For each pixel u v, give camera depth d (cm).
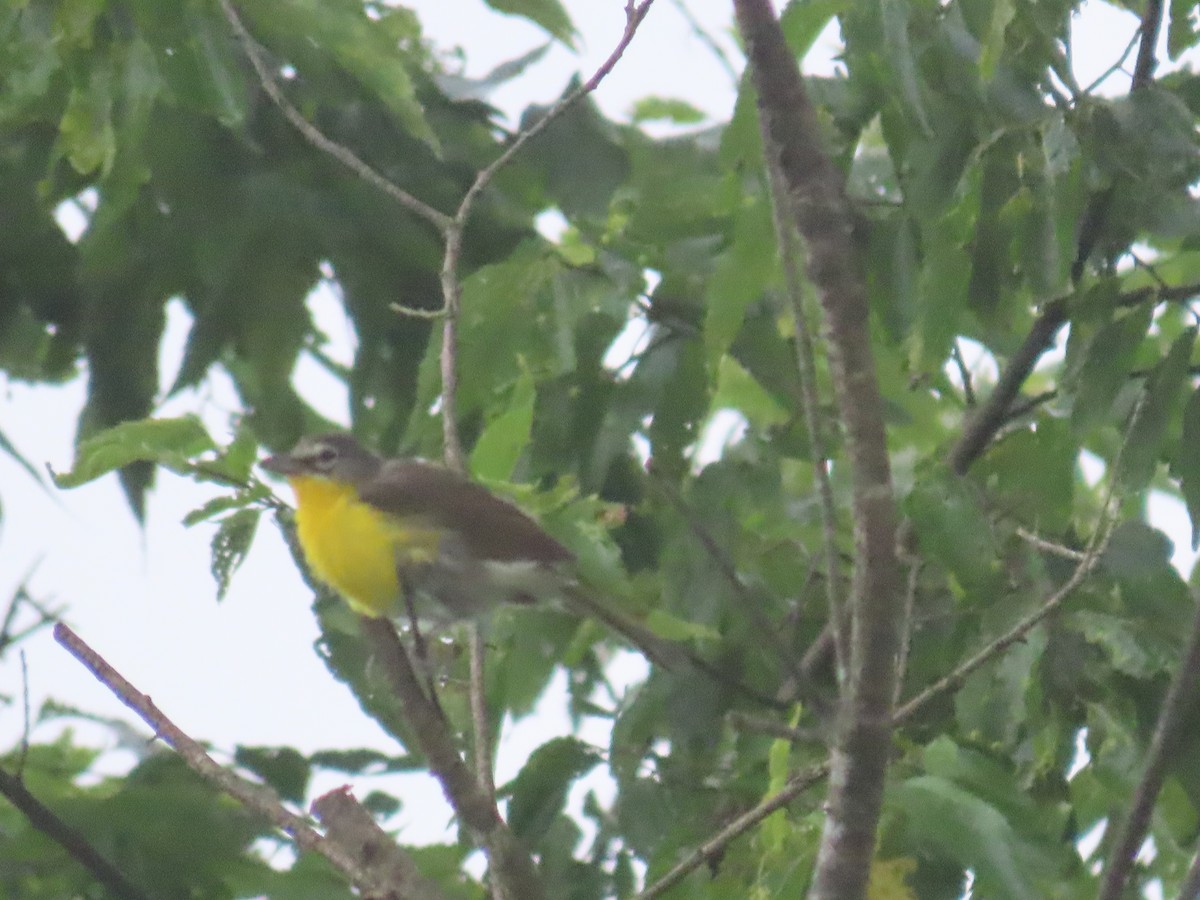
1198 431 955
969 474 1100
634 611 1022
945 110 1011
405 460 1095
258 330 1134
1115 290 983
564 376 1149
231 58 1009
